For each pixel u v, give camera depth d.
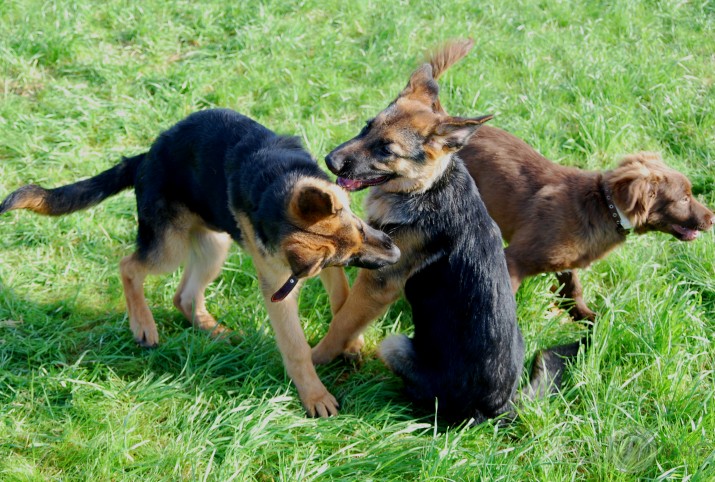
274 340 5.06
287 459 4.20
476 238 4.73
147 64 7.88
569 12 9.49
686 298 5.46
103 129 6.91
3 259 5.57
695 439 4.38
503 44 8.70
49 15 8.18
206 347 4.88
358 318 5.01
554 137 7.27
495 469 4.14
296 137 4.78
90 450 4.09
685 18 9.61
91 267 5.61
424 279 4.82
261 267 4.36
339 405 4.75
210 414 4.41
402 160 4.71
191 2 8.94
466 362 4.56
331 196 3.67
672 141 7.44
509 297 4.71
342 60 8.10
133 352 4.96
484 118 4.55
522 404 4.68
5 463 4.04
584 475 4.34
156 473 4.02
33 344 4.85
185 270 5.25
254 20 8.55
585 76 8.02
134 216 6.15
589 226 5.35
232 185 4.46
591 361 4.83
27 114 6.92
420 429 4.64
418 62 8.12
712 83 8.38
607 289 5.91
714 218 5.45
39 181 6.30
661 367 4.89
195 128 4.74
